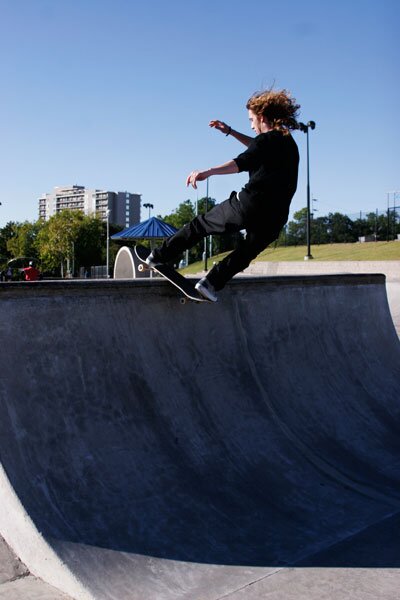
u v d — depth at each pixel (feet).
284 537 10.13
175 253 13.21
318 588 8.64
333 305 18.19
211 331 14.23
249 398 13.85
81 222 250.37
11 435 9.70
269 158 11.80
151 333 12.95
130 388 11.87
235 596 8.41
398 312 44.78
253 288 15.70
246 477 11.71
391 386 17.92
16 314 10.77
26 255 294.66
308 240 119.14
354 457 13.78
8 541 9.71
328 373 16.58
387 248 120.16
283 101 12.28
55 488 9.59
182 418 12.24
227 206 12.39
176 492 10.61
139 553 9.09
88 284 11.94
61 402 10.70
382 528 10.62
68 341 11.39
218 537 9.85
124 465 10.61
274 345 15.71
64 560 8.57
